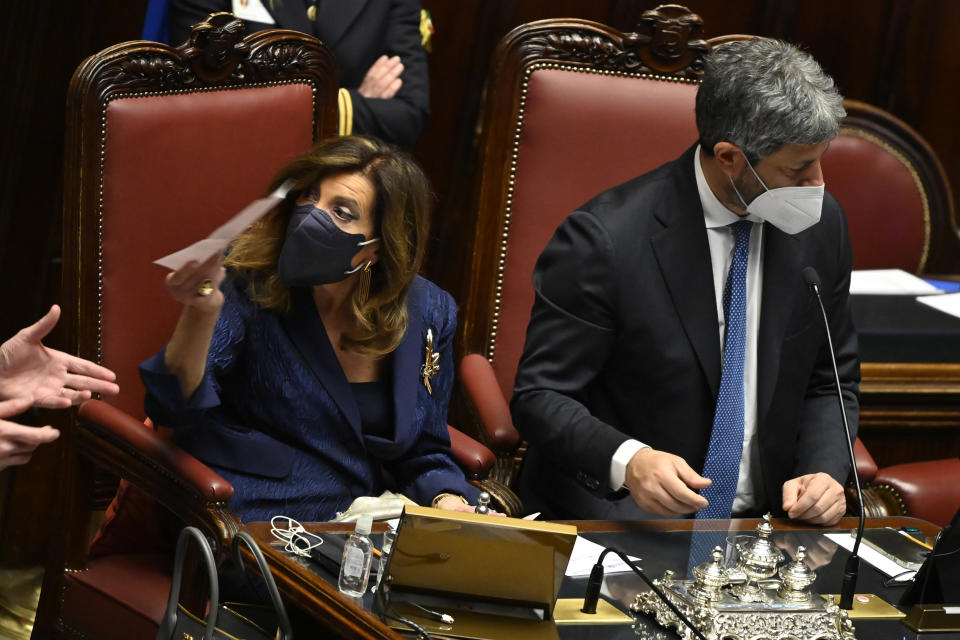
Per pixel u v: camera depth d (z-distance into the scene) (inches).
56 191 570.3
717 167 368.8
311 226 347.6
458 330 483.8
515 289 464.8
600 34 460.8
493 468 419.8
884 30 729.6
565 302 384.8
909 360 479.8
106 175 389.7
